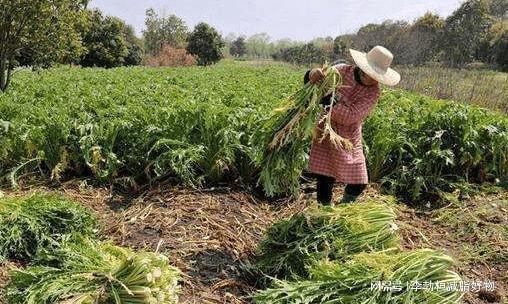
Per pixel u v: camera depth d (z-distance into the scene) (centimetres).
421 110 878
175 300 386
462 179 756
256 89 1312
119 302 357
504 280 500
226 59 6800
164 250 511
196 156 701
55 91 1270
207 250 515
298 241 457
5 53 1377
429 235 605
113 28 4744
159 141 699
